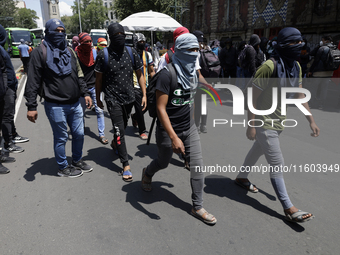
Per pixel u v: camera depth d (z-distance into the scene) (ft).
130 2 106.22
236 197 8.64
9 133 12.16
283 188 7.22
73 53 9.60
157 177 10.12
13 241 6.61
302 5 46.11
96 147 13.14
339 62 16.89
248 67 21.70
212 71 14.10
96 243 6.57
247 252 6.33
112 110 9.82
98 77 9.86
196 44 6.54
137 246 6.49
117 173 10.44
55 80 8.91
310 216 7.01
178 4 102.53
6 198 8.56
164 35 86.48
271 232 7.02
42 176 10.06
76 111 9.82
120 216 7.68
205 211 7.51
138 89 13.67
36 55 8.62
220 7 68.28
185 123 7.09
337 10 40.40
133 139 14.29
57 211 7.88
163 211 7.95
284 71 6.51
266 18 54.44
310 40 45.85
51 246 6.46
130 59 10.12
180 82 6.61
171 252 6.31
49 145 13.21
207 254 6.27
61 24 8.80
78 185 9.45
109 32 9.45
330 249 6.42
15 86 12.40
